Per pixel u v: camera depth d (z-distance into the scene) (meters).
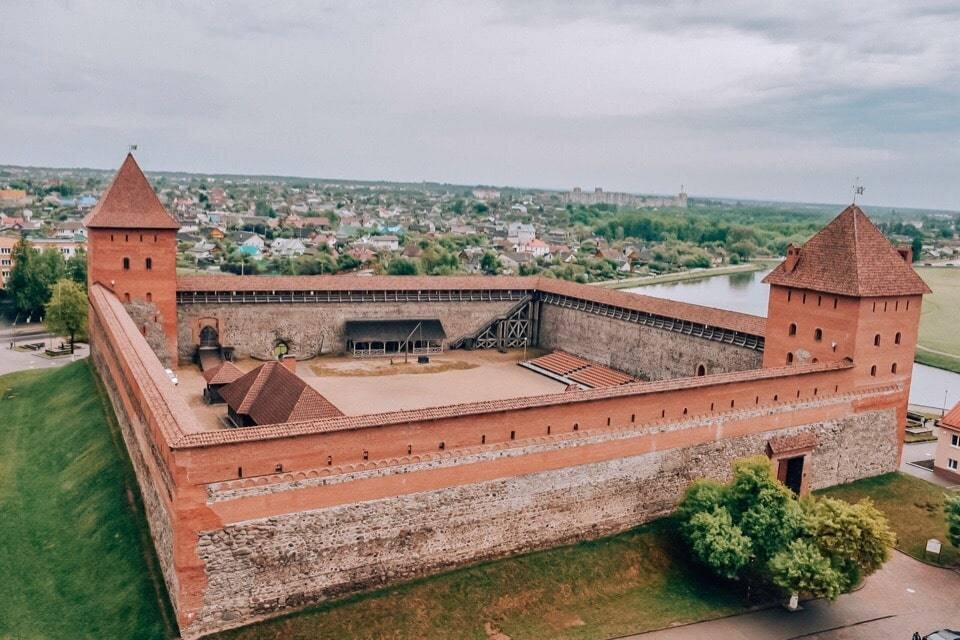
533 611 40.53
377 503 38.84
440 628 38.12
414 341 88.00
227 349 79.44
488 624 39.09
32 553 44.38
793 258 59.53
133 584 38.41
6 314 132.25
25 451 60.81
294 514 36.66
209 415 61.84
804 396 54.06
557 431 44.09
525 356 90.12
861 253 55.56
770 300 61.03
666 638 39.34
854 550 41.47
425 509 40.31
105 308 64.25
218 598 35.34
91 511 46.31
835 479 57.25
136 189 73.62
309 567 37.41
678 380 49.47
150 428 40.12
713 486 46.72
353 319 87.12
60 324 99.12
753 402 51.84
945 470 60.72
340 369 80.75
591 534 46.38
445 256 184.62
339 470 37.53
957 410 61.31
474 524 42.00
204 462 34.16
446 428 40.34
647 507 48.41
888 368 57.84
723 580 45.09
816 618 41.94
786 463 55.75
